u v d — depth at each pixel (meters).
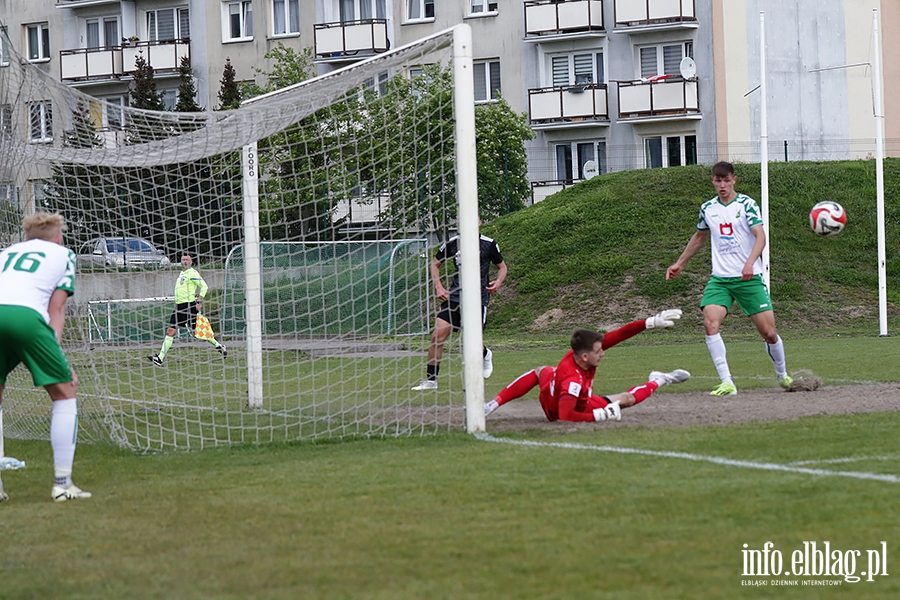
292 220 34.19
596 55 85.06
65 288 14.72
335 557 10.50
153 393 29.16
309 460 16.62
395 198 31.64
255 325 25.19
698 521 11.27
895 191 64.94
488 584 9.34
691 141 82.19
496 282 26.22
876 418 18.48
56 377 14.38
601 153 84.25
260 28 93.38
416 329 41.78
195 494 14.20
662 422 18.83
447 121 25.59
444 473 14.65
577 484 13.41
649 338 49.44
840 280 57.31
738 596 8.81
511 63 87.31
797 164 68.25
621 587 9.11
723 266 23.23
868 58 84.56
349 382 29.30
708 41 81.06
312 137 28.84
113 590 9.75
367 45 88.56
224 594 9.45
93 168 25.02
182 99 85.81
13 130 20.97
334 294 46.53
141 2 97.12
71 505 13.98
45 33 102.50
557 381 19.38
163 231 27.14
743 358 34.91
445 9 88.56
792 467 14.05
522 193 74.25
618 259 59.38
